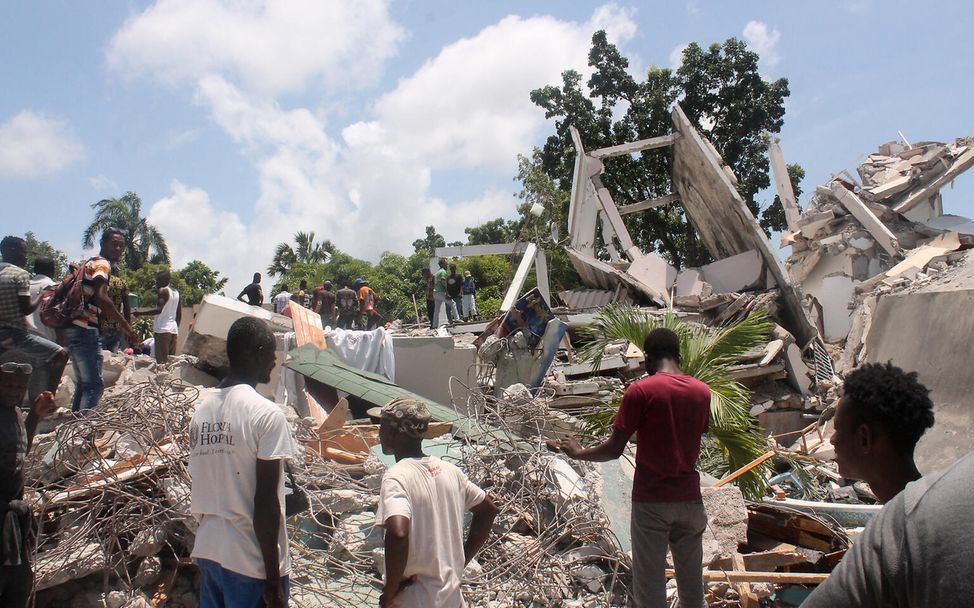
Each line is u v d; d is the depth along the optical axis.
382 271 39.88
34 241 41.78
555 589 4.70
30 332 5.77
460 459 5.49
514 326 8.55
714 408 6.88
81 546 4.18
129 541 4.46
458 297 16.02
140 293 39.44
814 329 14.23
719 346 7.64
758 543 5.84
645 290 16.08
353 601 4.34
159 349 9.63
